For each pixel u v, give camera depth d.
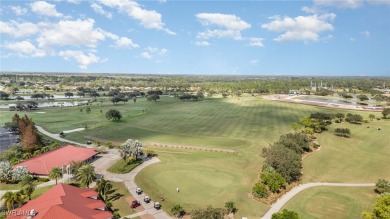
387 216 69.44
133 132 181.00
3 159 125.19
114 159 128.62
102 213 73.75
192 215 73.88
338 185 103.62
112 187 98.38
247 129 185.50
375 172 115.38
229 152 138.88
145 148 145.88
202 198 91.44
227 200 89.50
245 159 128.00
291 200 91.56
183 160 127.31
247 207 85.69
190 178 106.75
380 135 164.62
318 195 95.31
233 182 103.56
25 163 113.31
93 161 125.94
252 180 105.38
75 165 105.44
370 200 92.06
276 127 189.00
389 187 95.19
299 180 107.12
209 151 140.62
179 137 168.88
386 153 136.50
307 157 130.00
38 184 100.50
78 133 177.88
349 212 84.62
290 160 106.50
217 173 111.69
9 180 102.31
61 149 126.81
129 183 102.06
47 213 66.69
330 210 85.56
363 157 130.75
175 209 81.25
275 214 70.81
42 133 178.12
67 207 69.94
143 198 91.19
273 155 109.56
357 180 108.25
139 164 121.25
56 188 81.44
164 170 114.19
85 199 79.12
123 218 75.56
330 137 161.25
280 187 97.94
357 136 163.00
